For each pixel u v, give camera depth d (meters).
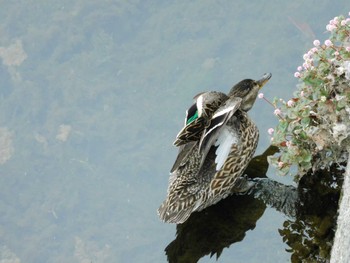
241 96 11.21
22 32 16.31
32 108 14.75
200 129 9.80
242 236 10.22
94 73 15.29
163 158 13.16
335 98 9.53
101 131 14.04
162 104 14.31
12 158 13.81
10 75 15.52
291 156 9.84
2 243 12.12
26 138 14.20
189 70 14.77
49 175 13.35
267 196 10.62
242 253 10.01
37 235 12.19
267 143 12.23
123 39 15.90
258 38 14.98
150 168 13.03
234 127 10.45
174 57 15.16
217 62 14.71
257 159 11.52
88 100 14.76
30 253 11.84
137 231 11.66
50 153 13.80
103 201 12.56
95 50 15.73
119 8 16.27
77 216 12.38
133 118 14.17
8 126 14.52
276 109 9.95
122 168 13.19
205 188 10.33
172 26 15.81
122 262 11.14
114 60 15.45
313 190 10.34
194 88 14.38
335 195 10.14
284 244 9.81
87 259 11.45
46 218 12.49
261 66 14.29
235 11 15.76
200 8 15.99
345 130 9.41
